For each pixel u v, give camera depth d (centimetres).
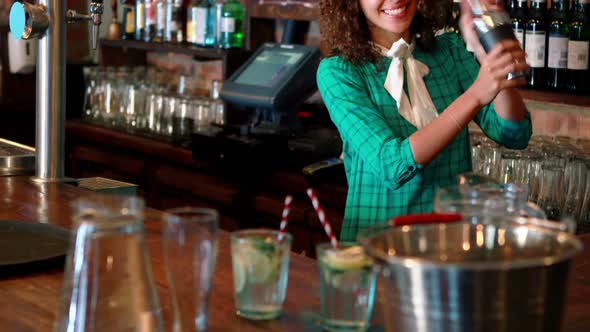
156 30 490
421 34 255
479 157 317
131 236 136
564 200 294
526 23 322
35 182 273
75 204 136
